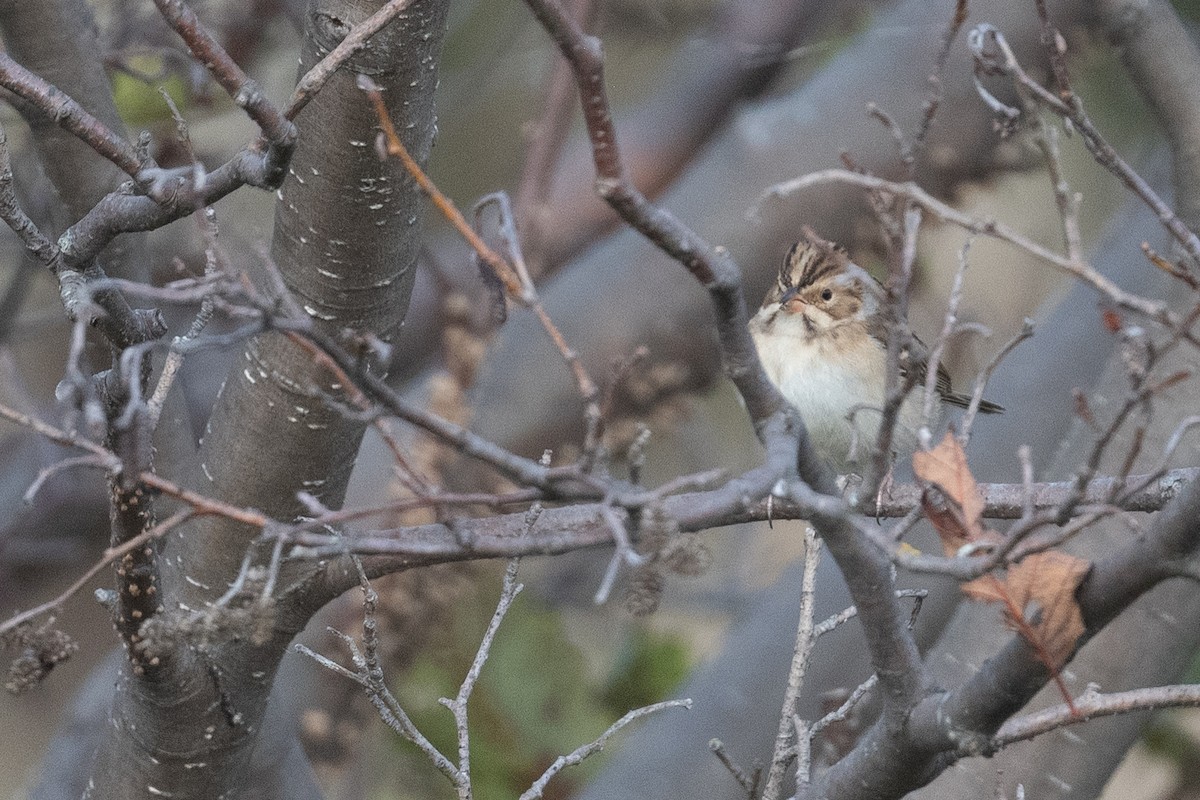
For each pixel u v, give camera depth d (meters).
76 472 15.59
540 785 7.26
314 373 7.77
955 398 13.25
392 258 7.64
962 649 10.65
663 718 12.76
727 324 5.56
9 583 16.36
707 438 16.20
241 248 13.88
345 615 12.20
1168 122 10.98
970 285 15.95
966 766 10.16
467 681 7.25
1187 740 13.26
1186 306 10.95
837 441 12.41
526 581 14.22
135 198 6.35
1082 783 10.08
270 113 5.75
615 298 15.52
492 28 18.06
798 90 16.56
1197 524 5.34
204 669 7.80
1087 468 5.20
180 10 5.57
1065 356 13.84
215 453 8.11
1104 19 10.98
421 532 7.64
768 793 7.08
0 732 16.17
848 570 6.01
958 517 5.86
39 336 15.98
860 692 7.27
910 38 16.02
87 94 8.67
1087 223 16.52
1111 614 5.64
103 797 8.33
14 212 6.32
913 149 5.70
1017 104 15.75
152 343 5.52
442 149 18.27
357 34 5.73
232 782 8.32
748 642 12.94
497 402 14.90
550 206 16.23
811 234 6.27
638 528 5.07
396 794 12.52
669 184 18.19
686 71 18.61
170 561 8.27
